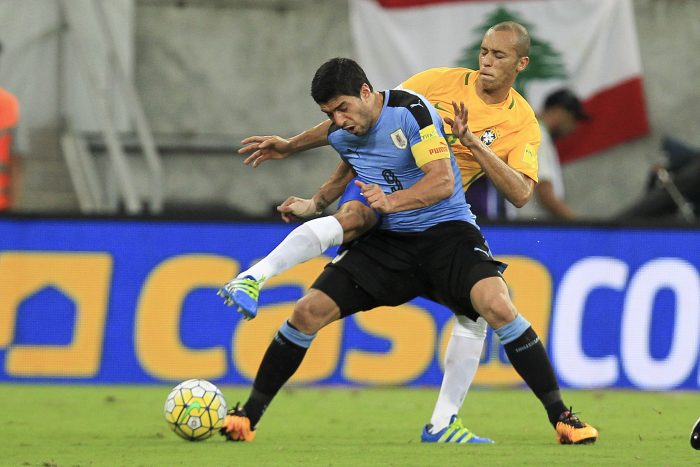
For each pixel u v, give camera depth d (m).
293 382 31.67
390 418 24.84
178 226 31.50
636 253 31.86
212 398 19.84
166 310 31.41
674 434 21.62
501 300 18.59
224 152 44.41
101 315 31.41
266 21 44.72
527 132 20.05
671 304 31.84
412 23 42.72
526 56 19.86
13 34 41.00
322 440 20.44
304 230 18.84
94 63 41.88
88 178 40.97
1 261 31.30
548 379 18.98
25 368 31.36
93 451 18.42
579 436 18.94
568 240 31.77
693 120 45.06
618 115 43.78
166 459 17.33
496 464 16.66
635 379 31.80
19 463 16.92
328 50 44.88
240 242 31.47
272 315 31.48
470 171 20.33
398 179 19.05
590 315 31.80
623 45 43.41
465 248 18.95
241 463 16.86
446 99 20.19
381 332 31.78
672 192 39.66
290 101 44.78
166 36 44.34
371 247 19.27
